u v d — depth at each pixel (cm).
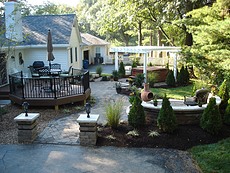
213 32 980
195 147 607
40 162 552
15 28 1356
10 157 575
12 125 797
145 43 3759
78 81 1195
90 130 630
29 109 984
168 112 665
